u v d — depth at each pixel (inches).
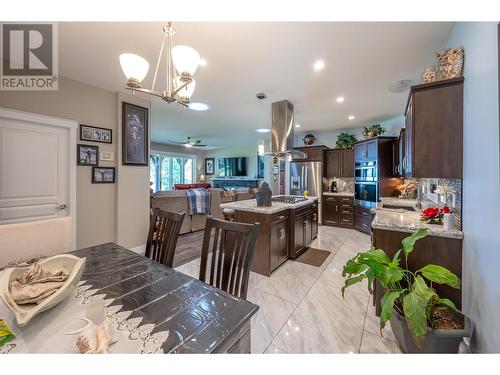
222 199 220.1
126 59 54.8
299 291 94.7
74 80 116.2
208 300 40.6
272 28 74.7
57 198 113.1
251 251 51.5
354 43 83.3
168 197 176.1
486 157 51.3
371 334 68.6
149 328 32.9
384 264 59.7
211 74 108.0
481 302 52.9
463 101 65.8
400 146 156.5
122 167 135.1
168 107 160.7
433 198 112.4
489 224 49.6
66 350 28.7
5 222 99.7
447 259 68.2
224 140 311.4
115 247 69.4
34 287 37.9
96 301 33.0
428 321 54.6
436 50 87.5
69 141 115.6
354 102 148.3
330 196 220.4
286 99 142.5
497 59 45.9
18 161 102.3
